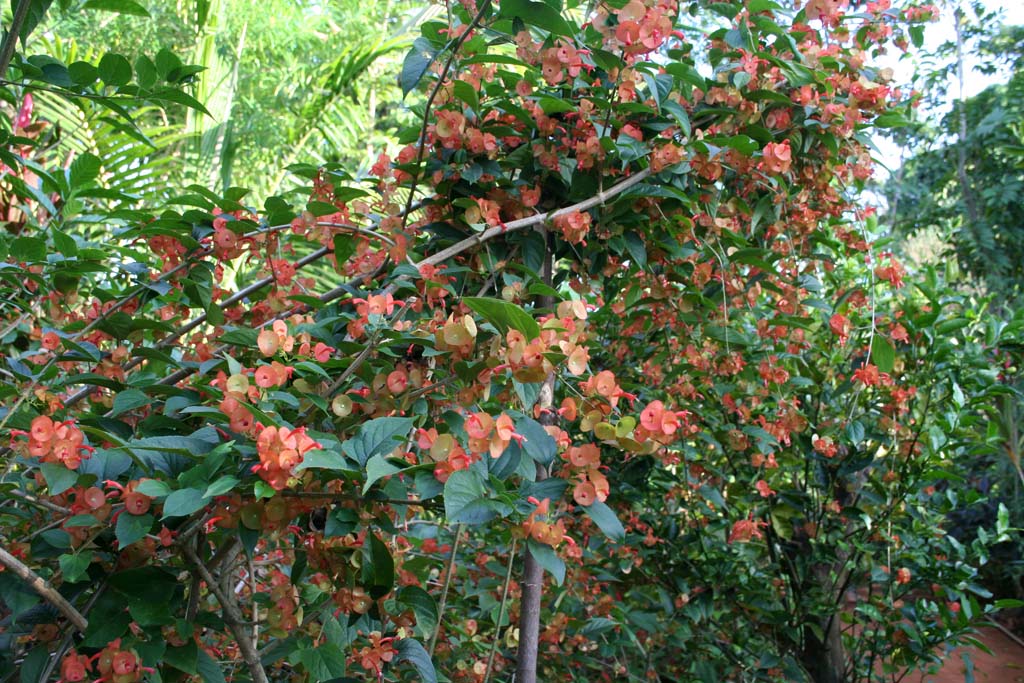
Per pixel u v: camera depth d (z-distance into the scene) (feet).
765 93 5.85
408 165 5.44
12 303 5.39
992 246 17.70
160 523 3.84
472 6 5.03
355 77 19.53
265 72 21.80
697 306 6.75
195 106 4.45
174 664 3.62
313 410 4.56
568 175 5.50
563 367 4.43
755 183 6.30
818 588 8.63
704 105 6.00
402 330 4.86
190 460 3.71
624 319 7.53
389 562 3.95
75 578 3.35
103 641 3.50
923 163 21.75
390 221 5.40
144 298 5.35
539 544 3.64
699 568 8.42
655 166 5.45
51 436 3.44
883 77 6.36
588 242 5.75
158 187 11.44
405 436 3.65
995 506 14.69
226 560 4.89
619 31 4.68
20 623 3.71
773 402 8.26
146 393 4.95
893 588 8.48
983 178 19.45
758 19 5.78
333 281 11.37
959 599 7.77
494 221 5.19
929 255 20.47
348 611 4.18
